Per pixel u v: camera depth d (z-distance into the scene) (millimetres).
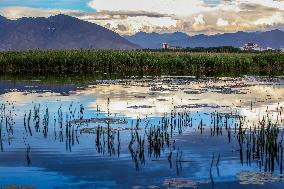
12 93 32969
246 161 14250
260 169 13383
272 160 13430
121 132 18797
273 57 60188
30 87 37125
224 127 19812
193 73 56031
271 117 22219
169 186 11977
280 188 11711
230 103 27516
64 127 19984
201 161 14312
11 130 19312
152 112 24047
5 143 16922
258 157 14656
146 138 17578
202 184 12086
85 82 41781
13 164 14188
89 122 21047
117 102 27969
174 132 18812
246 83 41312
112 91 34281
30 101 28594
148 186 12031
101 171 13391
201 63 57719
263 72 57938
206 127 19844
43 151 15680
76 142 17000
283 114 23219
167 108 25422
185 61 57469
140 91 34312
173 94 32406
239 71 58969
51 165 14008
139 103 27484
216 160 14414
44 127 18703
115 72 56125
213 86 38250
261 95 31812
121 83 40938
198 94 32469
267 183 12094
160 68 57375
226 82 42375
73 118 22062
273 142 14875
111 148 15922
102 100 28969
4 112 23578
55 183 12406
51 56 55281
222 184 12055
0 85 38594
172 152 15453
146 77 48594
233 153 15258
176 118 22125
